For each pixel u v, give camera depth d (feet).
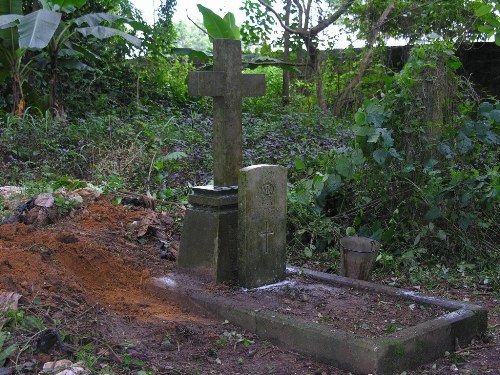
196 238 13.08
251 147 25.90
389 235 16.39
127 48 39.81
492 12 21.09
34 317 10.09
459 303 11.88
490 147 18.78
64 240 14.11
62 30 29.86
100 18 28.99
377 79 28.91
